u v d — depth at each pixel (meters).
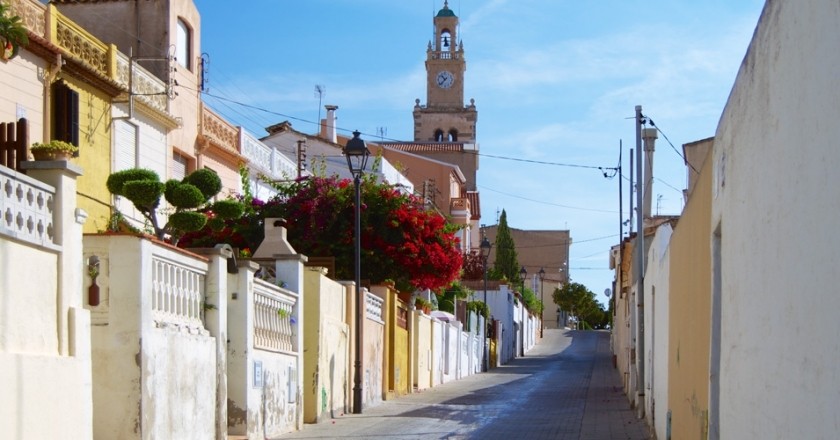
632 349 28.70
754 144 8.01
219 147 30.72
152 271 13.81
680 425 14.36
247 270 17.39
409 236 30.25
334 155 49.88
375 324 28.66
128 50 27.34
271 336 19.17
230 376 17.27
